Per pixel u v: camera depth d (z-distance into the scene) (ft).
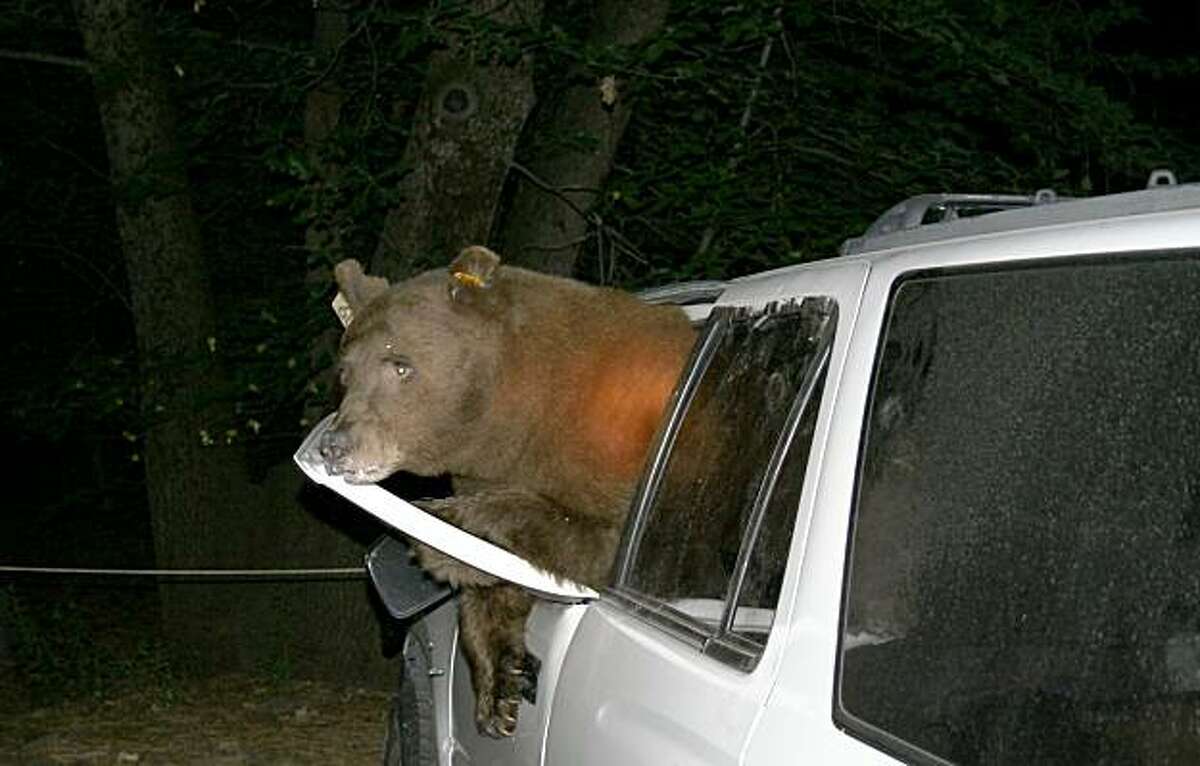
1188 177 31.99
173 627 37.52
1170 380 7.19
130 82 36.27
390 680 35.19
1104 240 7.80
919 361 8.95
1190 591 6.89
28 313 48.16
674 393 12.83
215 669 36.91
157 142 36.50
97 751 30.40
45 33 43.39
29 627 39.60
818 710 8.72
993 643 7.75
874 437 9.09
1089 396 7.64
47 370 47.03
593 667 12.10
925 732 7.93
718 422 11.72
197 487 36.91
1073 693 7.27
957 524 8.23
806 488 9.50
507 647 14.40
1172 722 6.85
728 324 12.27
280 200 31.99
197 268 36.99
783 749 8.82
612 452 14.34
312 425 34.78
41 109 44.27
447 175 32.53
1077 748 7.18
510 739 14.12
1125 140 31.32
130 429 38.09
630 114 34.27
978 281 8.66
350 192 33.17
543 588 13.26
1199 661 6.79
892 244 10.25
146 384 36.83
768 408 10.75
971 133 35.32
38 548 58.18
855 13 33.17
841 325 9.84
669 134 34.50
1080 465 7.60
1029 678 7.50
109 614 46.26
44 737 31.71
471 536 13.24
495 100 32.24
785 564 9.52
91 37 36.42
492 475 15.25
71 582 50.93
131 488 60.18
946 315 8.86
